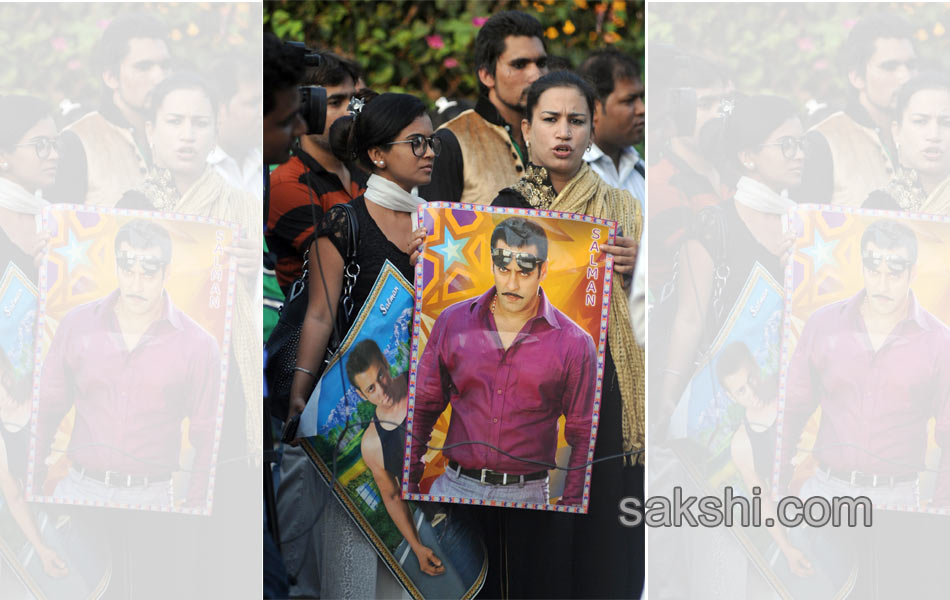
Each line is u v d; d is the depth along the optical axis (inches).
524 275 133.1
